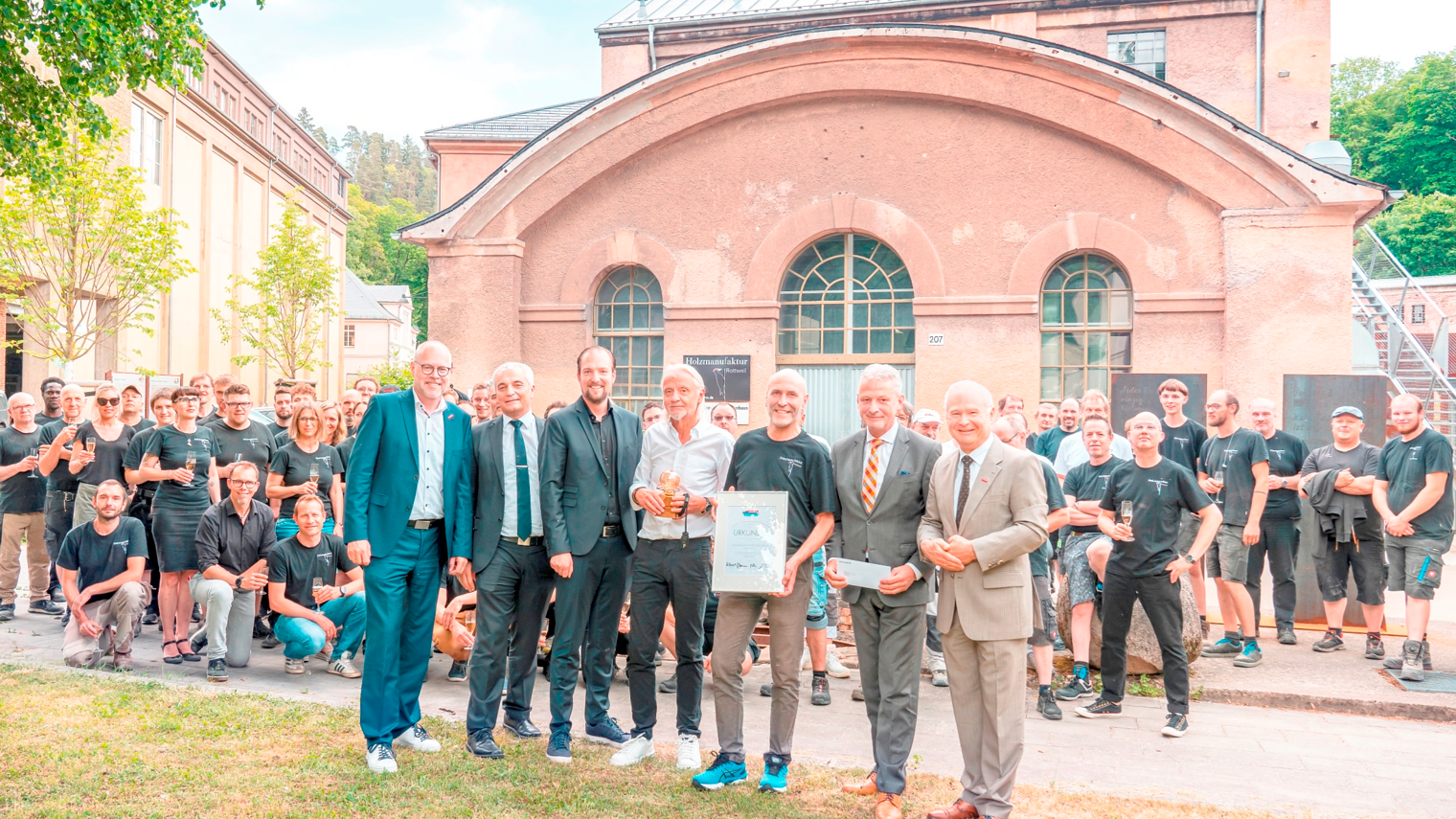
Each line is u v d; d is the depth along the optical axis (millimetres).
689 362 12602
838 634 8367
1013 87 11609
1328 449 8016
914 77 11891
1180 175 11102
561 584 5137
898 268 12320
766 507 4703
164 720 5523
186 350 29219
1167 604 5883
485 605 5246
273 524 7238
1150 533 5938
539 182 12945
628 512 5316
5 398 15023
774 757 4762
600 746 5363
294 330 30828
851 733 5887
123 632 6941
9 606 8609
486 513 5273
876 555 4652
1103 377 11656
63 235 18312
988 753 4465
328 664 7121
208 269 30438
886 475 4680
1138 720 6211
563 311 13000
